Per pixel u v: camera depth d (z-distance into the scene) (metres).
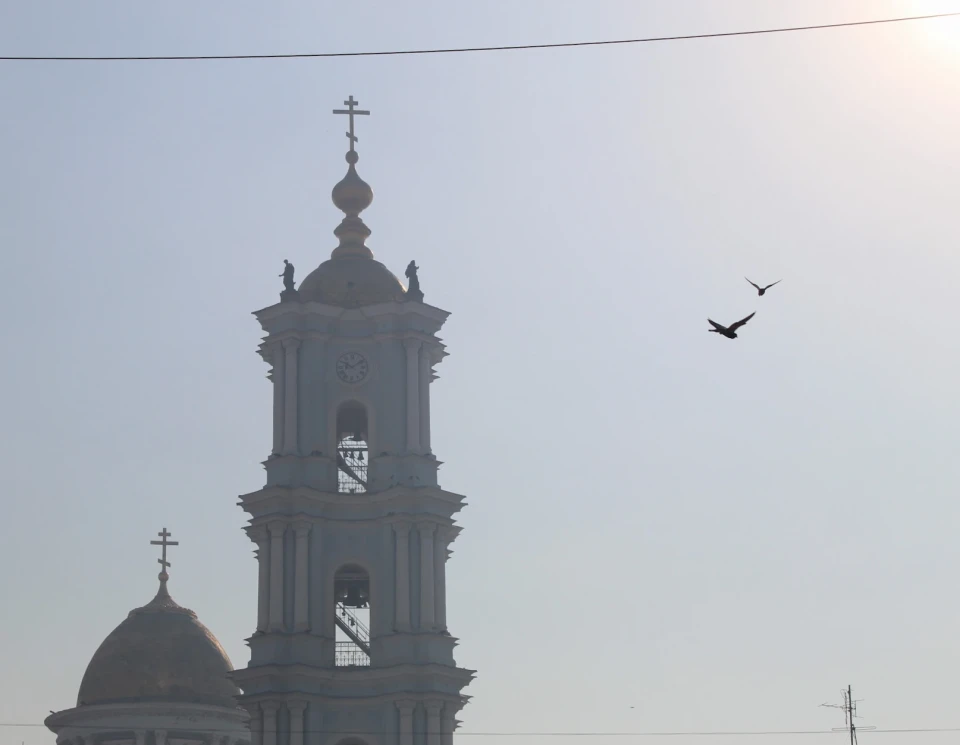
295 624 154.12
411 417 160.38
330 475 159.12
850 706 157.25
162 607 190.75
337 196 171.75
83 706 183.38
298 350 161.62
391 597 155.62
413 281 164.75
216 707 183.88
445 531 158.50
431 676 152.50
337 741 152.62
